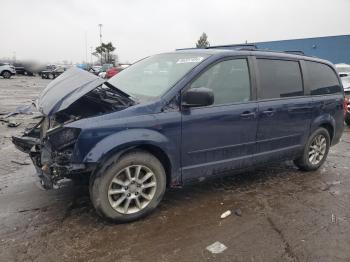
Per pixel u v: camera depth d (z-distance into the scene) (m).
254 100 4.68
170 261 3.21
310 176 5.68
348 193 5.00
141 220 3.94
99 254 3.27
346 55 36.69
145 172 3.93
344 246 3.55
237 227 3.86
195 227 3.83
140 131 3.70
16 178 5.10
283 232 3.79
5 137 7.64
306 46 39.75
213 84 4.30
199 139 4.15
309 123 5.53
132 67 5.19
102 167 3.61
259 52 4.91
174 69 4.39
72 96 3.62
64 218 3.90
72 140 3.54
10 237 3.49
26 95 18.30
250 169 4.90
